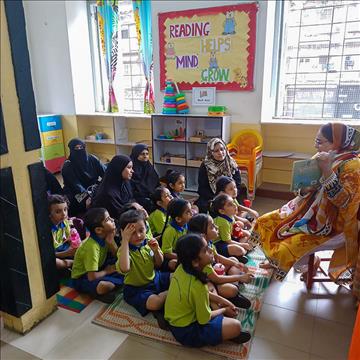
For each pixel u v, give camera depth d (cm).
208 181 269
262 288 178
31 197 142
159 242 203
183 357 133
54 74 418
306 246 162
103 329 150
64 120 430
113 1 382
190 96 343
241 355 133
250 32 299
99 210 177
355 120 302
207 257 134
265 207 299
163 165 359
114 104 419
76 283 176
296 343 140
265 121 317
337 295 173
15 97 129
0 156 126
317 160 157
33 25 411
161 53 346
